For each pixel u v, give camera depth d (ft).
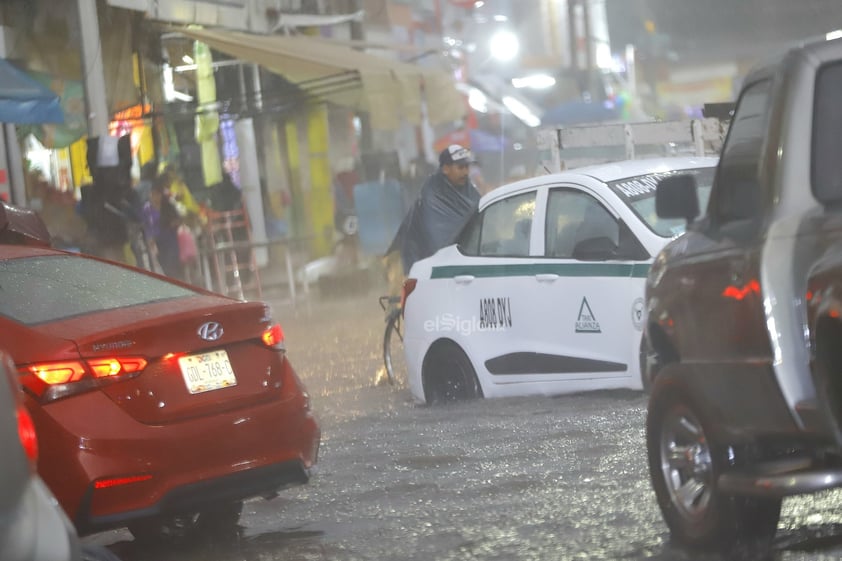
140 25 149.38
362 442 59.16
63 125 134.41
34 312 42.75
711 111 92.58
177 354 41.91
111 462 40.16
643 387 60.39
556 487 46.21
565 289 63.62
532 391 65.72
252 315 44.24
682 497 37.73
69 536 24.77
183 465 41.24
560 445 53.06
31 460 24.94
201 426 41.75
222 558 42.39
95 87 132.16
